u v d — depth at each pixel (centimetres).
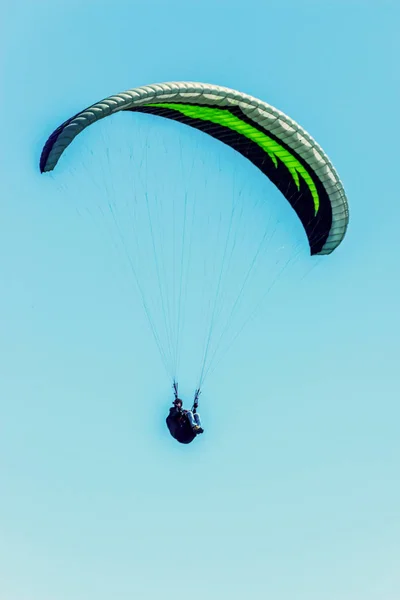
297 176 7988
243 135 7844
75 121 6912
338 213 7975
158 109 7719
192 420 7369
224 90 7281
